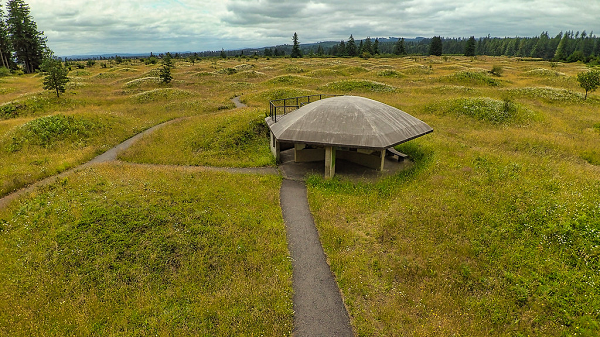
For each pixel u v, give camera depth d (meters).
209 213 13.60
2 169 18.17
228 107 34.66
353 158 20.48
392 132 17.11
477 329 8.21
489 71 56.69
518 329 8.16
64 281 10.05
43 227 12.41
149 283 10.01
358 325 8.45
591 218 11.23
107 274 10.25
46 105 33.47
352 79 48.31
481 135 24.03
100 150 22.05
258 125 26.30
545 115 28.88
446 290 9.52
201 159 20.77
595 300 8.48
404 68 63.38
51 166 18.83
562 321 8.21
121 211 13.12
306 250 11.66
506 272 9.84
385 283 9.92
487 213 12.56
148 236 11.94
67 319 8.75
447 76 49.25
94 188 15.12
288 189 16.91
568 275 9.39
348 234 12.39
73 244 11.43
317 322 8.60
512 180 15.00
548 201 12.61
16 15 68.94
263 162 20.58
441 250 11.10
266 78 57.56
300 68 65.19
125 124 27.73
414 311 8.86
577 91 40.97
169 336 8.19
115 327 8.56
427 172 17.25
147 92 40.94
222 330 8.30
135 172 17.59
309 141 16.94
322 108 18.61
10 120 28.50
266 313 8.86
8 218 13.20
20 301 9.34
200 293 9.63
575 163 18.33
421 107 33.25
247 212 14.00
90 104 36.03
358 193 15.91
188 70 69.31
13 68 73.81
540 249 10.52
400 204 14.26
